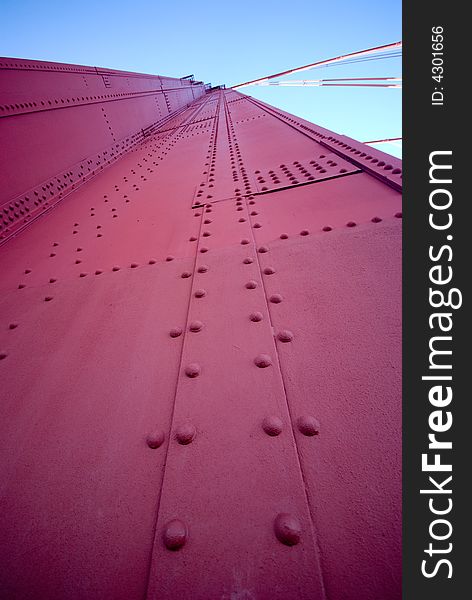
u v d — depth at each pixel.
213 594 0.81
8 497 1.12
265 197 3.25
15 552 0.97
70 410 1.41
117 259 2.72
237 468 1.06
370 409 1.17
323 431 1.12
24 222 4.38
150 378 1.49
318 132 4.92
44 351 1.81
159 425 1.27
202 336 1.63
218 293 1.94
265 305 1.76
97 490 1.09
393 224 2.20
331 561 0.83
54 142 5.71
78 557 0.94
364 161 3.27
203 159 5.71
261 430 1.16
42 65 5.75
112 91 8.73
